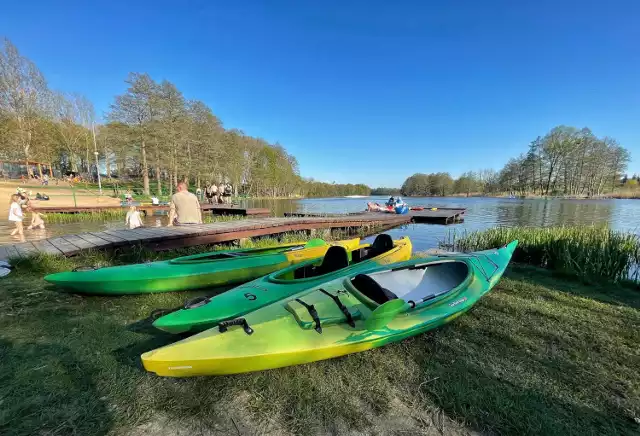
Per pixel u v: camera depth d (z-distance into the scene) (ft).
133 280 15.15
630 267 21.27
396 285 14.74
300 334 9.11
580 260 20.15
